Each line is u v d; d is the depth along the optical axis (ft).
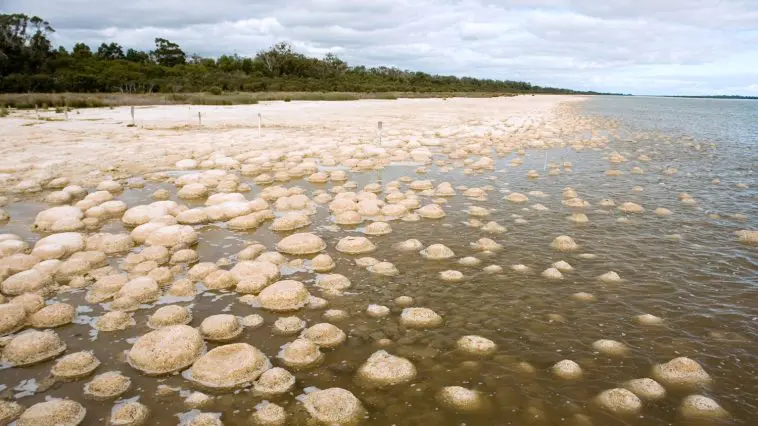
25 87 166.09
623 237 31.42
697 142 79.20
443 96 249.14
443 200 39.78
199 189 39.96
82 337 19.60
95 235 29.14
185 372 17.46
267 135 75.15
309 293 23.16
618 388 16.69
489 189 43.52
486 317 21.38
